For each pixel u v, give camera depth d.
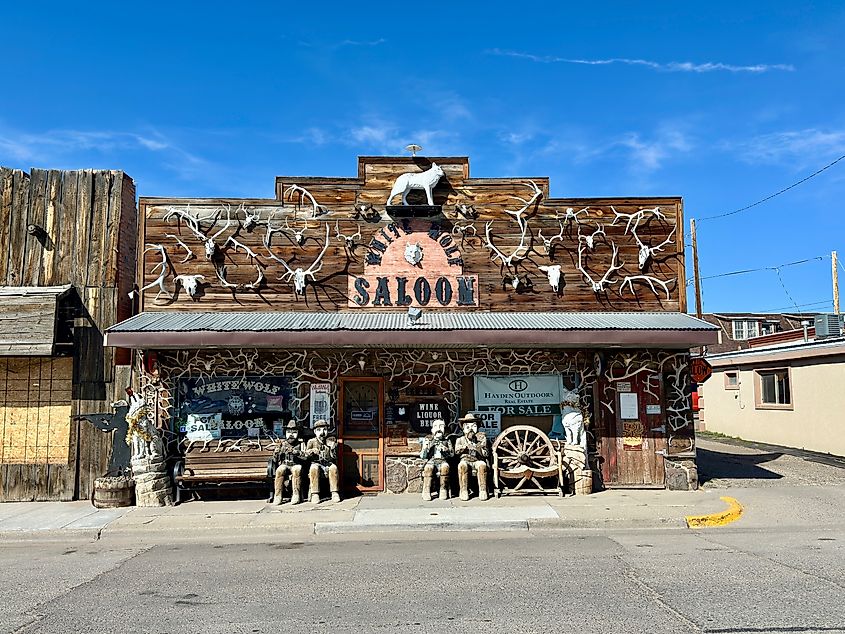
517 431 12.24
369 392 12.62
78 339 12.64
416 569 7.54
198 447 12.20
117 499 11.52
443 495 11.74
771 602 6.01
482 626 5.52
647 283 12.95
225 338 10.99
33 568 7.98
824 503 11.54
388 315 12.35
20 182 13.00
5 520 10.63
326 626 5.59
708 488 12.80
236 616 5.91
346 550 8.70
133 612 6.09
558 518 10.16
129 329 10.93
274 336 11.03
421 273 12.79
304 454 11.82
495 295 12.82
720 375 25.66
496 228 12.93
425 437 12.23
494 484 11.91
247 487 12.08
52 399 12.67
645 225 13.08
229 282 12.68
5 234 12.86
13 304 12.16
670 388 12.70
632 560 7.81
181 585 7.02
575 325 11.50
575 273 12.92
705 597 6.20
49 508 11.61
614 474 12.56
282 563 7.98
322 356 12.49
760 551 8.23
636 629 5.36
